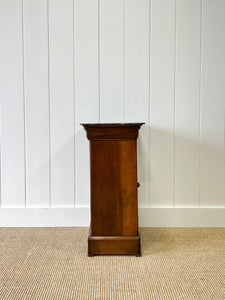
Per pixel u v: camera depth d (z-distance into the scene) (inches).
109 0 80.7
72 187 83.9
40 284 54.4
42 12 81.1
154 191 84.0
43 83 82.4
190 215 83.8
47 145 83.5
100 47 81.5
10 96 82.7
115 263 62.3
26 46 81.7
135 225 65.6
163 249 69.0
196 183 83.6
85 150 83.4
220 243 72.2
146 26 81.0
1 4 81.0
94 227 65.9
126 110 82.5
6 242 73.2
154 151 83.2
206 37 80.8
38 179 83.9
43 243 72.6
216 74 81.4
